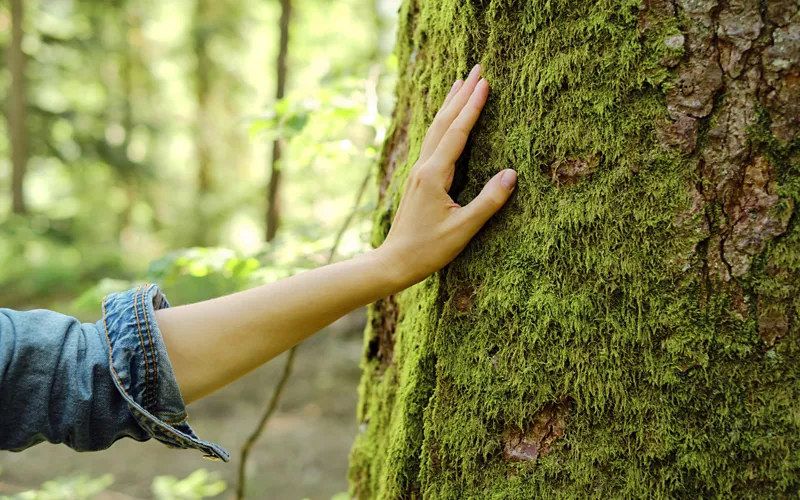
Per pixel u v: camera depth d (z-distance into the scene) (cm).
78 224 1171
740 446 77
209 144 1398
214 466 448
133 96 1340
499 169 92
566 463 84
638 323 81
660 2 79
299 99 209
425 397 99
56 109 1127
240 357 83
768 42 75
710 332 78
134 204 1338
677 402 79
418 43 115
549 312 85
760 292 76
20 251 954
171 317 83
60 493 204
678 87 78
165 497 232
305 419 531
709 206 78
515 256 89
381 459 118
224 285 434
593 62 83
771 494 76
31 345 73
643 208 81
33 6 1084
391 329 129
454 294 96
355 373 607
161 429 78
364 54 1069
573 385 84
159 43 1405
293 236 195
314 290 87
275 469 446
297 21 1092
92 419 76
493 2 92
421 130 111
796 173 75
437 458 94
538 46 87
